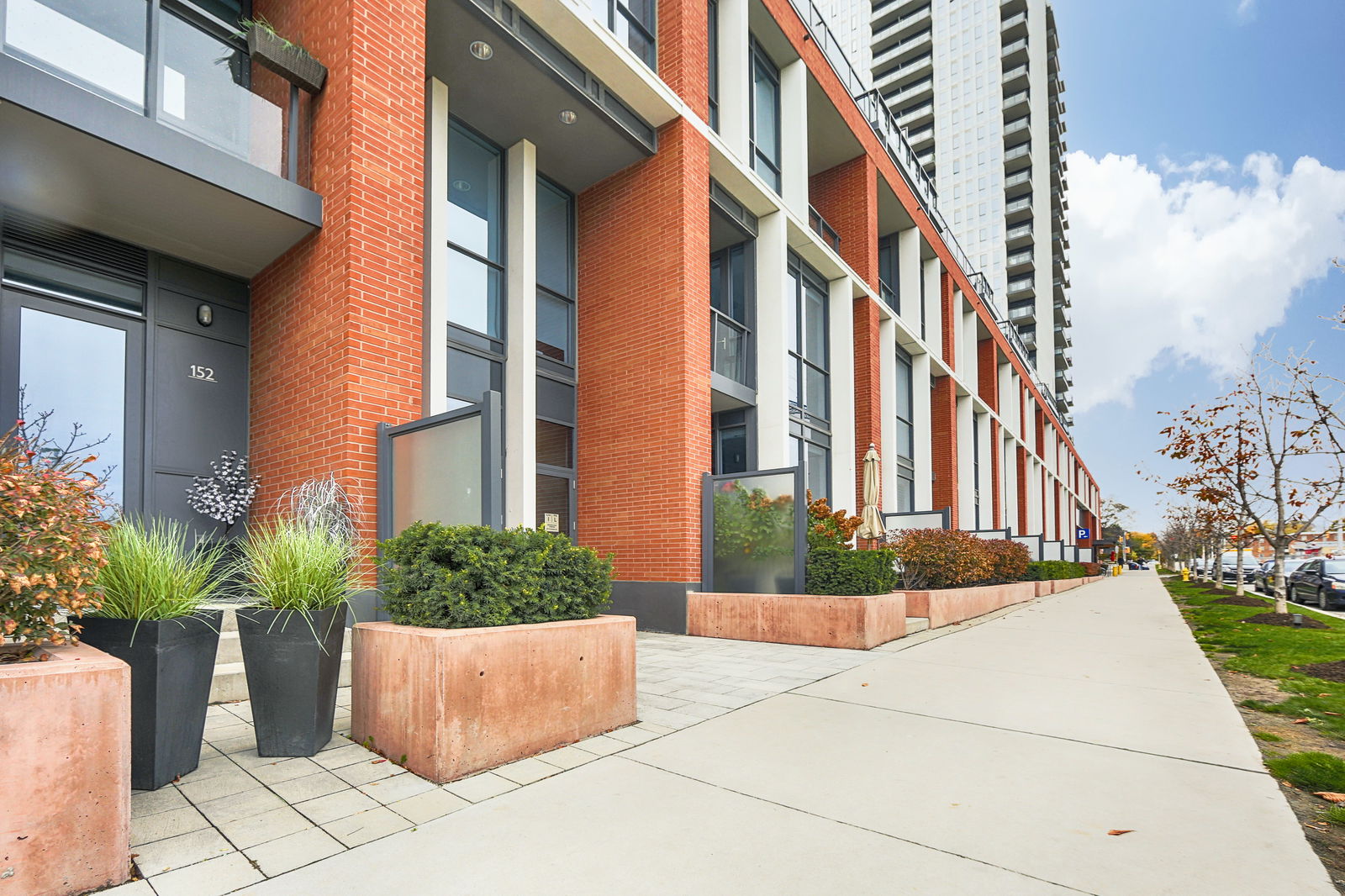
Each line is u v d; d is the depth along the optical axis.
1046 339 68.06
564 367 11.75
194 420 7.35
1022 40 71.94
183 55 6.82
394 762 4.19
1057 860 3.05
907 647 9.36
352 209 6.64
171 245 7.14
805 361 15.66
